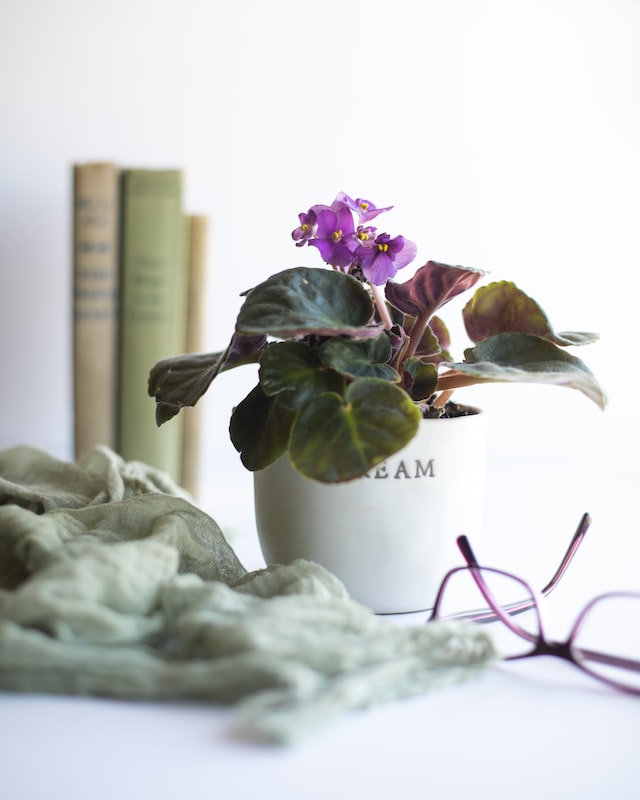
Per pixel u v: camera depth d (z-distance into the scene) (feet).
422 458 2.13
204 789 1.63
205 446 4.00
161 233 3.27
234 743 1.72
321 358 2.06
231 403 3.99
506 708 1.84
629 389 3.96
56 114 3.74
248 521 3.03
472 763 1.70
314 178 3.88
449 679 1.88
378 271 2.13
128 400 3.31
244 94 3.83
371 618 1.89
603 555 2.67
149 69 3.77
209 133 3.84
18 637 1.77
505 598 2.32
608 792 1.65
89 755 1.69
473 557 2.10
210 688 1.77
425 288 2.18
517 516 3.06
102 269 3.26
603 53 3.80
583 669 1.92
